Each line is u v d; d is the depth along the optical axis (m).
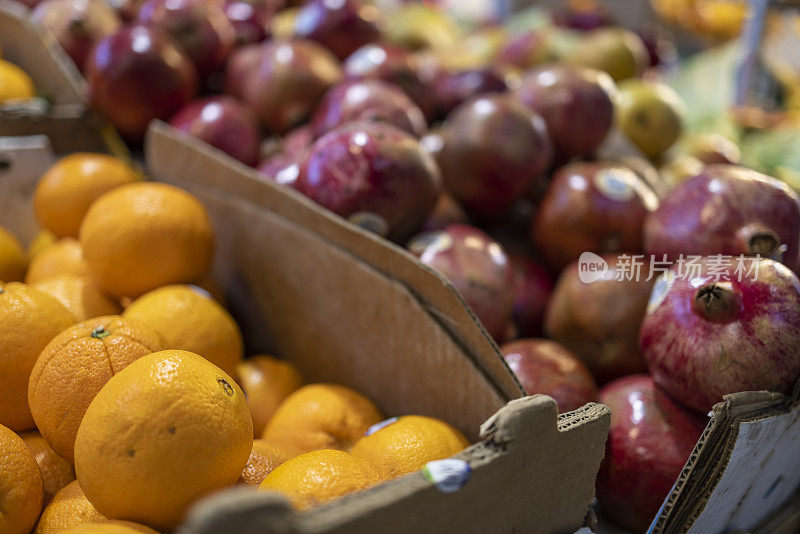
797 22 1.21
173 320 0.62
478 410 0.60
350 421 0.62
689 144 1.07
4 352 0.56
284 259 0.71
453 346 0.61
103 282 0.66
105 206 0.66
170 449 0.49
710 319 0.58
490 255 0.69
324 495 0.51
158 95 0.83
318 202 0.69
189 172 0.77
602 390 0.67
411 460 0.56
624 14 1.72
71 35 0.90
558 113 0.81
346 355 0.69
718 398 0.58
